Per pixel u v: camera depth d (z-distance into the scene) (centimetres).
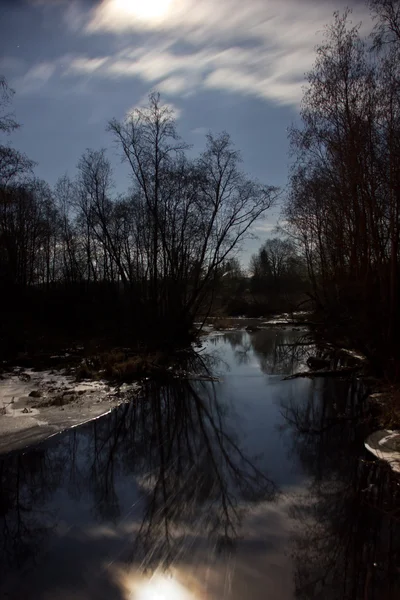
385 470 873
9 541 640
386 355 1587
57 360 2128
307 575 543
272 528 666
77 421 1230
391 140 1522
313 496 777
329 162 2038
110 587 530
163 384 1775
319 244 2708
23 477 877
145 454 1008
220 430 1191
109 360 2028
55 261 4334
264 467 919
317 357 2245
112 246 3100
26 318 2884
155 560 581
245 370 2119
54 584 537
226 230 3095
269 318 5853
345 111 1789
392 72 1591
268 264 8194
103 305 3431
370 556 592
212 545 620
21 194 3144
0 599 512
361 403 1431
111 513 723
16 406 1314
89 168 3234
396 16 1459
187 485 833
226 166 3316
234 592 517
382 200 1628
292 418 1293
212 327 4675
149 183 2927
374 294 1736
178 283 3130
